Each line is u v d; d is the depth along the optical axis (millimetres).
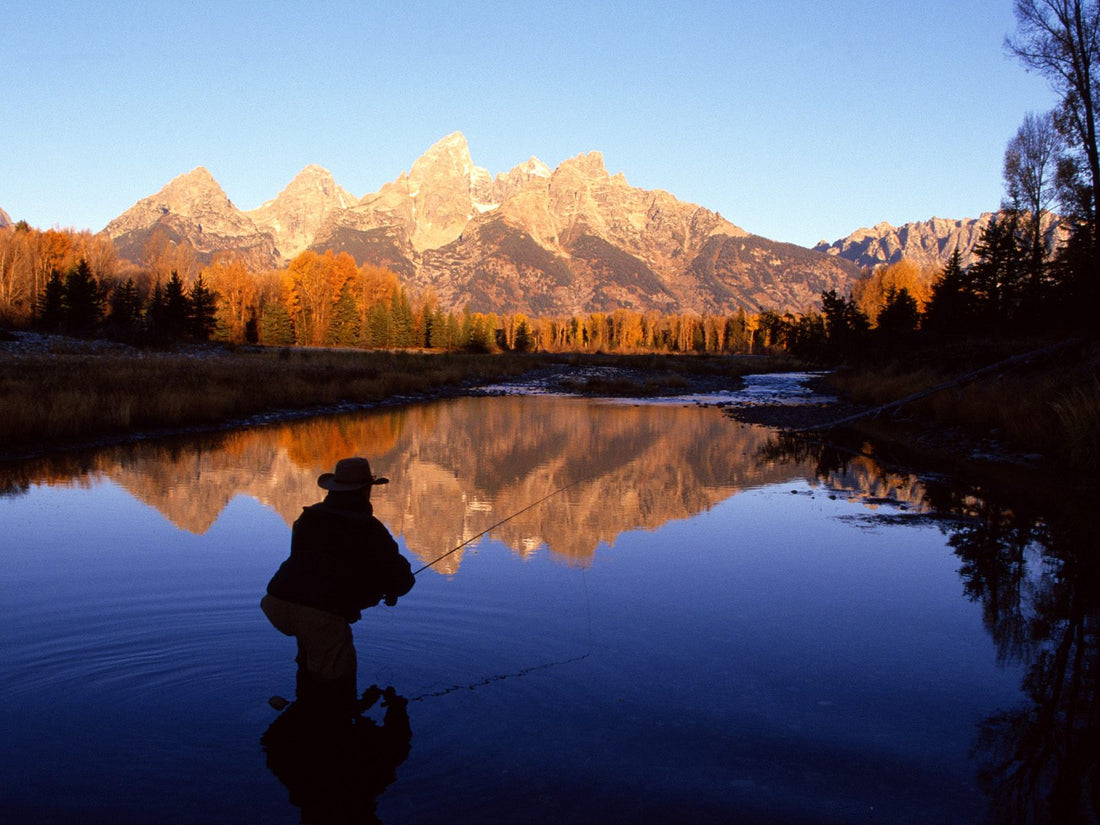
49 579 6445
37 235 85188
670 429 21438
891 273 96625
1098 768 3621
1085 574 7133
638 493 11195
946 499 10883
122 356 42219
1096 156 25984
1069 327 28156
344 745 3717
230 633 5215
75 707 4102
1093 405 12320
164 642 5043
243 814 3143
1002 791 3402
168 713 4051
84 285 59938
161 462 13312
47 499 10086
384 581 4438
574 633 5402
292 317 105500
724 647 5199
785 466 14219
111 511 9383
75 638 5090
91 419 16344
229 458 13875
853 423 22547
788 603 6184
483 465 13711
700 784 3436
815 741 3867
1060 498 10719
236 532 8297
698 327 179000
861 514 9844
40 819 3072
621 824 3102
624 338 184000
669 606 6066
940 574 7129
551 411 27797
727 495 11180
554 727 3967
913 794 3373
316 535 4293
